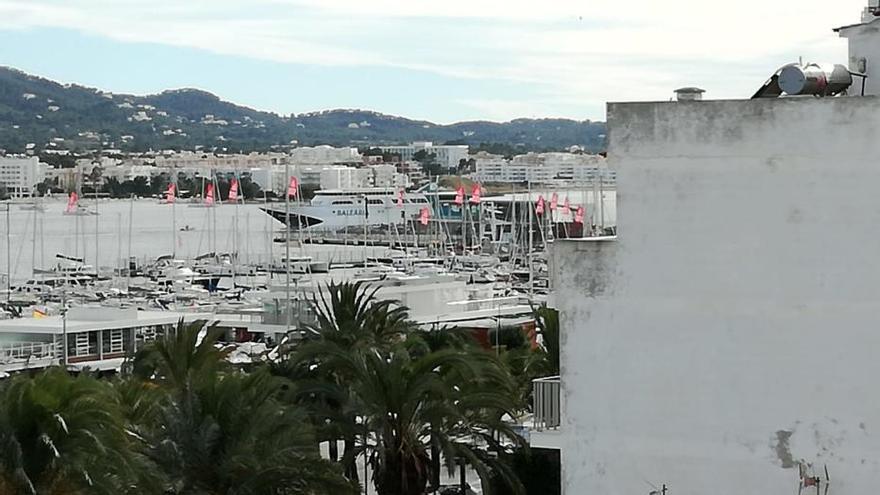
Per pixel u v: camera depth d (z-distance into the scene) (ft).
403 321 326.44
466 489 280.31
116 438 176.65
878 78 143.84
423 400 229.25
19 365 481.05
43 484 170.60
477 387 236.02
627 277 135.54
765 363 131.23
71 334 522.06
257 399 201.16
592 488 137.80
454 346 294.05
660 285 134.31
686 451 134.41
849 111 126.72
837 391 129.08
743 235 131.03
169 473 191.93
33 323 531.91
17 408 169.99
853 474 128.98
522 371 288.71
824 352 129.29
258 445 194.70
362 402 228.63
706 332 133.08
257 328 583.58
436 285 623.36
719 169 131.23
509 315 627.87
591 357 137.39
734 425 132.57
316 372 246.68
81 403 174.29
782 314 130.31
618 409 136.67
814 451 130.00
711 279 132.46
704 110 131.44
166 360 280.51
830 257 128.47
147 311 651.25
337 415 231.09
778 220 129.80
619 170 134.72
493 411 236.22
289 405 216.95
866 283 127.44
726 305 132.05
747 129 130.11
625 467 136.67
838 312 128.57
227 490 193.98
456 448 229.86
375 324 309.01
